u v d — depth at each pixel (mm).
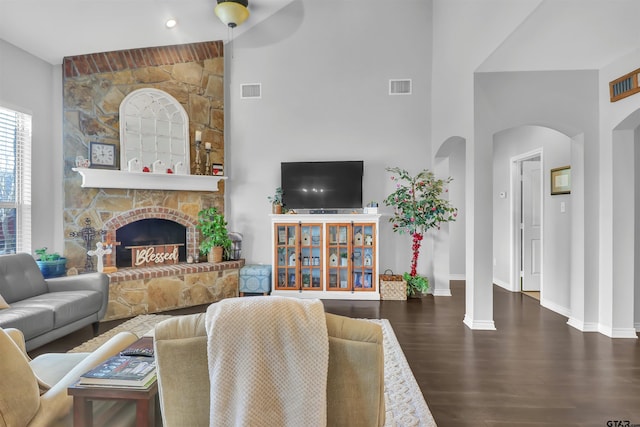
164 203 4469
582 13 2408
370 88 4832
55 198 4020
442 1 4348
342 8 4848
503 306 4195
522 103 3373
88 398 1258
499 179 5293
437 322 3609
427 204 4461
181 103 4586
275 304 1032
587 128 3344
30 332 2504
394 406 2066
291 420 988
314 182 4746
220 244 4598
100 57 4121
